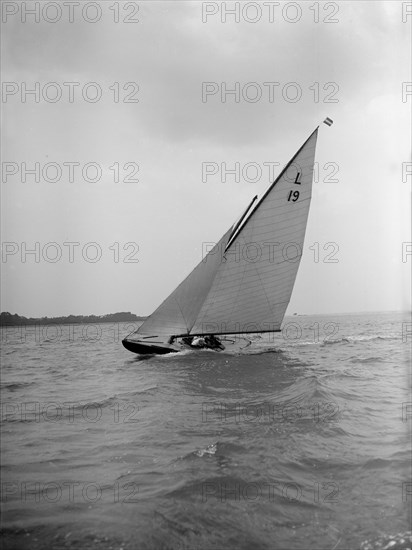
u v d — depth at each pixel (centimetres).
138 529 469
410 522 457
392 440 700
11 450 724
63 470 639
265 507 509
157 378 1500
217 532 463
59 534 461
